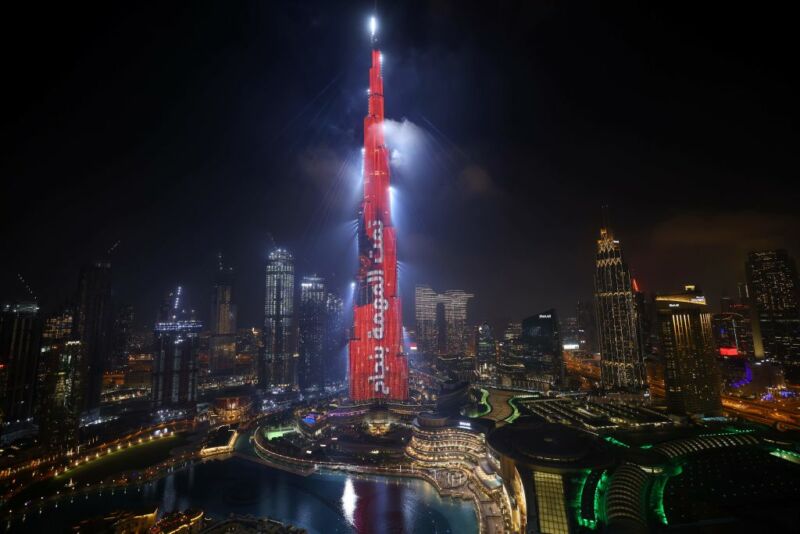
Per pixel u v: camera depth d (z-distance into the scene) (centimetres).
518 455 19662
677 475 19100
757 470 19350
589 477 18088
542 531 16188
